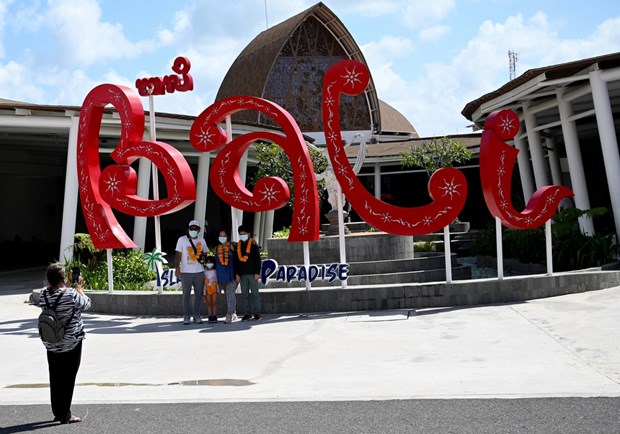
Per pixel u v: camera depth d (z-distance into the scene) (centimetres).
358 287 1412
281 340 1130
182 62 1504
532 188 2967
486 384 776
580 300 1329
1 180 3834
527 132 2520
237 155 1412
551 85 1953
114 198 1483
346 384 812
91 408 763
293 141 1384
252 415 702
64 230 2156
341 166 1391
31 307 1759
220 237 1373
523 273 2030
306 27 5188
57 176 3684
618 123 2945
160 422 695
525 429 616
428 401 718
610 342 953
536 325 1116
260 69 5175
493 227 2462
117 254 1906
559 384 759
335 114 1388
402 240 1880
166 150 1420
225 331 1258
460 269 1864
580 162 2161
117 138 2478
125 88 1465
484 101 2280
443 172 1375
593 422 623
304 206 1390
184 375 906
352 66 1373
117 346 1151
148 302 1513
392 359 938
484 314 1260
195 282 1362
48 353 712
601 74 1852
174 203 1421
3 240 3825
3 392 862
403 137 5394
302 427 654
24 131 2241
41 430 687
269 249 1850
